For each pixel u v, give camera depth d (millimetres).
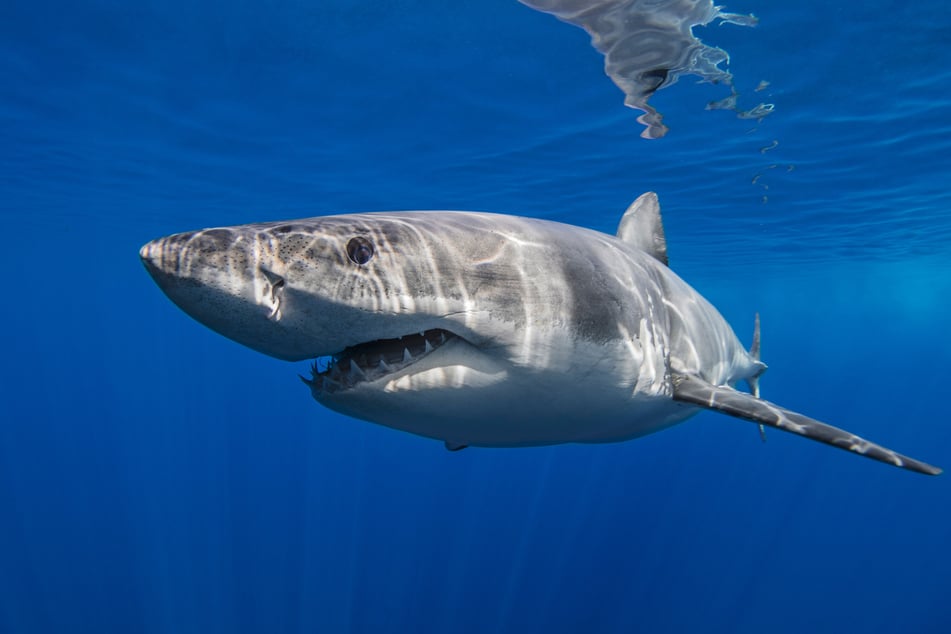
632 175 12711
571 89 8891
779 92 8695
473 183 13719
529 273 2559
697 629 19281
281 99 9797
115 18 7738
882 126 9797
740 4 6531
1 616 19312
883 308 50312
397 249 2316
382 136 11078
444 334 2506
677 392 3289
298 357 2381
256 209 17703
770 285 34531
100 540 26844
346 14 7355
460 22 7352
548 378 2596
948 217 16094
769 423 2893
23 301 77188
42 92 9984
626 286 3020
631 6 6668
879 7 6555
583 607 19703
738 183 13109
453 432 2863
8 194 18781
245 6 7336
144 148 12531
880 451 2609
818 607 20469
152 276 2086
